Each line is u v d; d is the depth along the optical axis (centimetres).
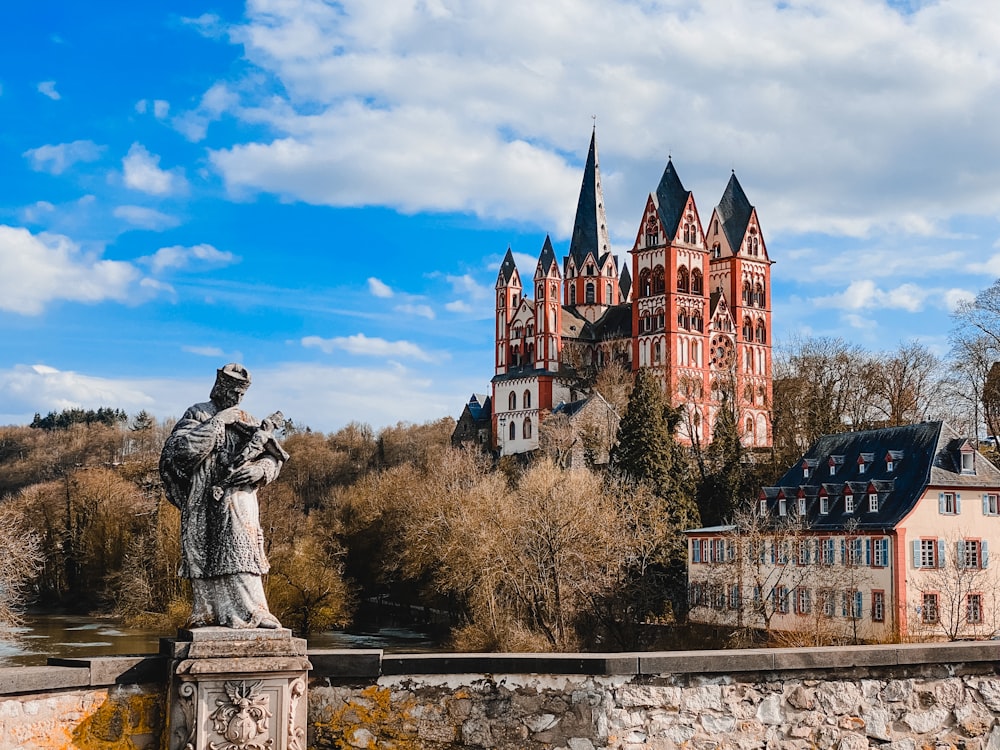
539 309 17262
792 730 1097
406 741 1041
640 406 9762
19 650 6669
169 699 958
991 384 9050
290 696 978
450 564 7275
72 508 10050
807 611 7506
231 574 980
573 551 6644
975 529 7481
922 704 1136
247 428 1000
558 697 1054
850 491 7894
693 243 16462
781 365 12550
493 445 17638
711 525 10244
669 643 7175
